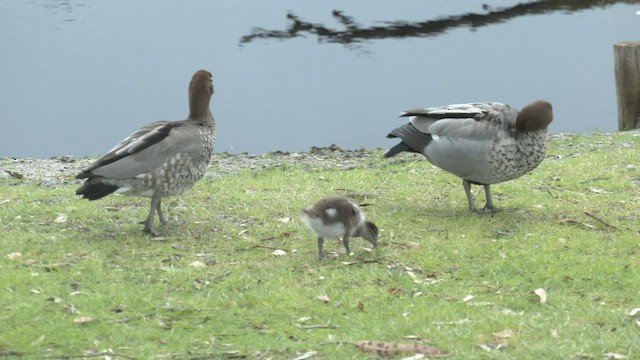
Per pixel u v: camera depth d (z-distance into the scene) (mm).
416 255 12641
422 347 9539
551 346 9508
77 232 13844
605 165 17938
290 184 17281
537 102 14109
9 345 9703
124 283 11555
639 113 23984
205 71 14180
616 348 9516
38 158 22281
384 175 17859
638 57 23703
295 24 35688
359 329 10125
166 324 10242
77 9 37656
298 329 10133
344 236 12602
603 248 12914
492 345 9688
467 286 11523
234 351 9516
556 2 37844
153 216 13734
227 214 14945
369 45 32719
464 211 15086
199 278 11766
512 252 12711
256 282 11555
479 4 38094
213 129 14305
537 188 16469
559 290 11336
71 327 10109
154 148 13242
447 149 14438
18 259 12398
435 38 33312
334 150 21734
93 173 12938
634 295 11148
